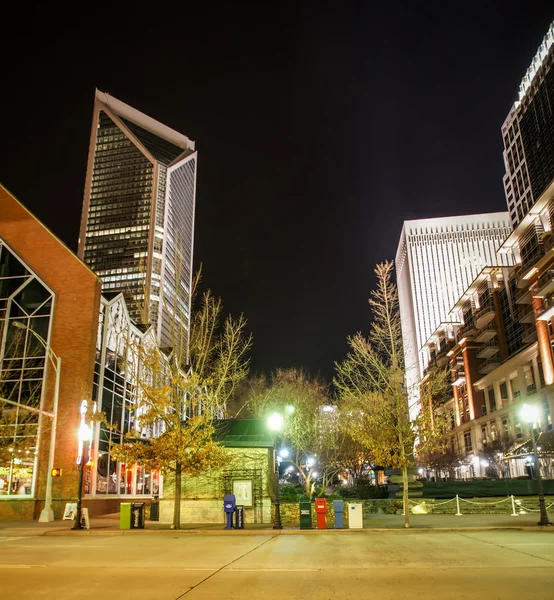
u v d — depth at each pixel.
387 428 26.11
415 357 133.38
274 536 21.94
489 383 75.19
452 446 76.44
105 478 35.84
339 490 40.69
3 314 35.78
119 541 20.53
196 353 30.94
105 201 190.75
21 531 24.58
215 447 25.55
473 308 83.88
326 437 44.16
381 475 45.31
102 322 37.31
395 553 15.71
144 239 180.25
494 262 186.00
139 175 192.12
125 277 175.00
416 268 188.00
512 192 132.88
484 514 29.83
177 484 25.06
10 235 37.47
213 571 12.87
